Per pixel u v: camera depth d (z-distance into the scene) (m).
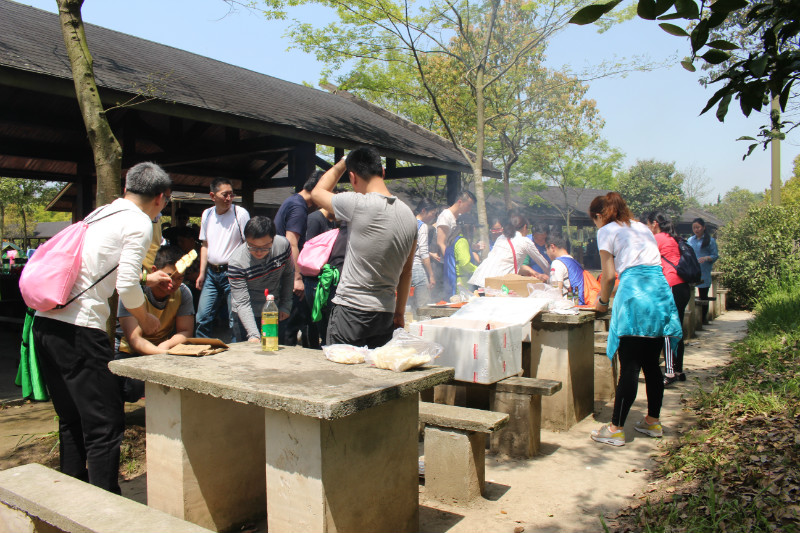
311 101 11.34
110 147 3.75
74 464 3.19
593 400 5.24
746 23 2.58
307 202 5.30
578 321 4.62
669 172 39.47
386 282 3.35
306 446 2.37
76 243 2.90
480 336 4.07
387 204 3.27
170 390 2.84
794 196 35.81
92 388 2.96
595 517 3.13
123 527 2.12
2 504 2.59
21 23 7.12
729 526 2.73
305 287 4.80
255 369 2.80
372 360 2.89
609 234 4.42
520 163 24.06
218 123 7.17
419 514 3.21
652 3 1.74
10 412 5.00
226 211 5.53
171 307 3.82
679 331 4.25
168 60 9.18
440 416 3.39
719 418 4.51
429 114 18.47
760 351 6.87
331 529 2.38
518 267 6.32
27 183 28.08
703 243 10.87
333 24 9.96
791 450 3.47
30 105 8.32
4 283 10.12
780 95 2.07
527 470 3.85
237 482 3.05
